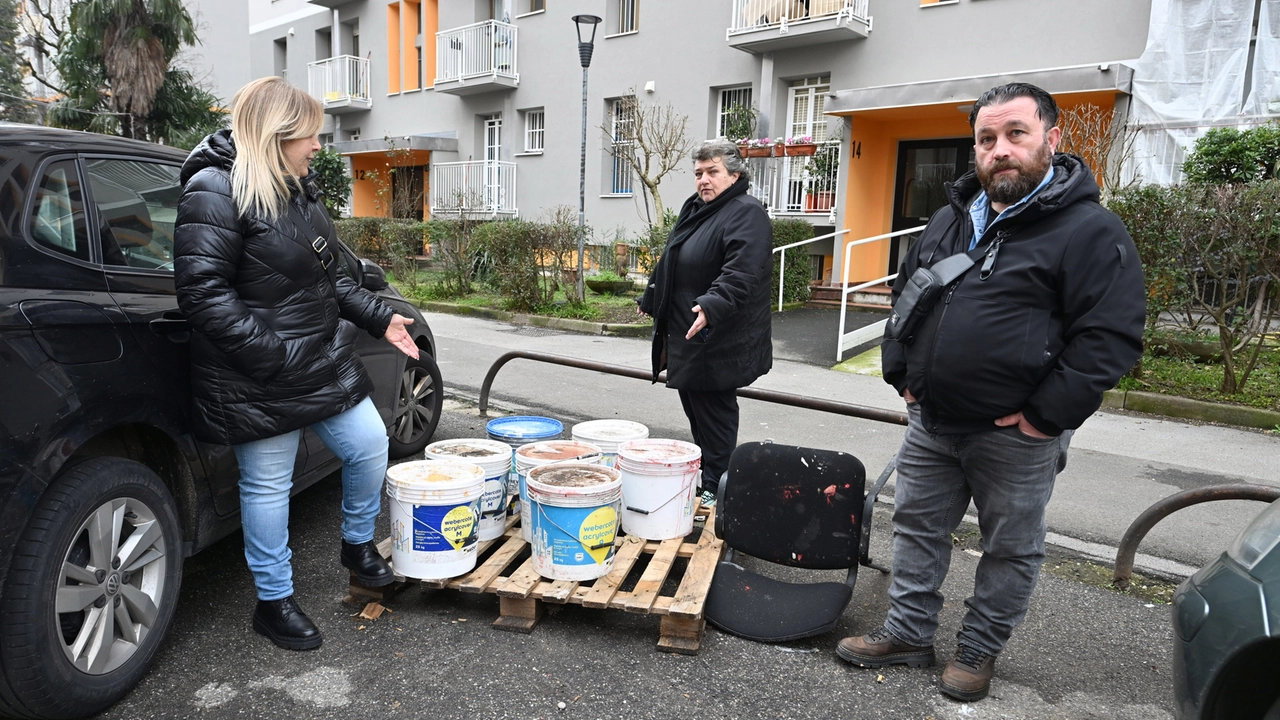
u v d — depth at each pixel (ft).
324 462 12.44
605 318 38.52
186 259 8.01
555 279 40.40
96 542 7.74
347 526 9.98
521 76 61.41
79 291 8.11
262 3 88.12
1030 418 7.75
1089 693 9.12
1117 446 19.69
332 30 79.71
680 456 11.41
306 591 10.84
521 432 13.04
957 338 7.91
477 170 64.59
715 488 13.17
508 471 11.27
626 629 10.12
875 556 12.84
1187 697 6.32
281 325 8.58
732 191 12.36
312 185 9.23
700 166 12.34
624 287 47.01
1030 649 10.09
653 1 52.29
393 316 10.15
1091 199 7.71
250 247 8.32
